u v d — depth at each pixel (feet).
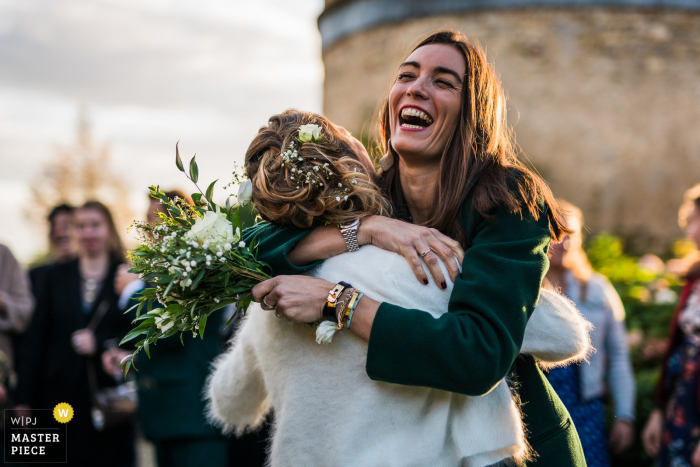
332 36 41.88
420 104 5.15
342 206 4.98
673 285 15.85
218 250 4.56
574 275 10.18
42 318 11.67
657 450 10.11
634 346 13.46
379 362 4.28
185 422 9.73
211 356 10.14
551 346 4.82
